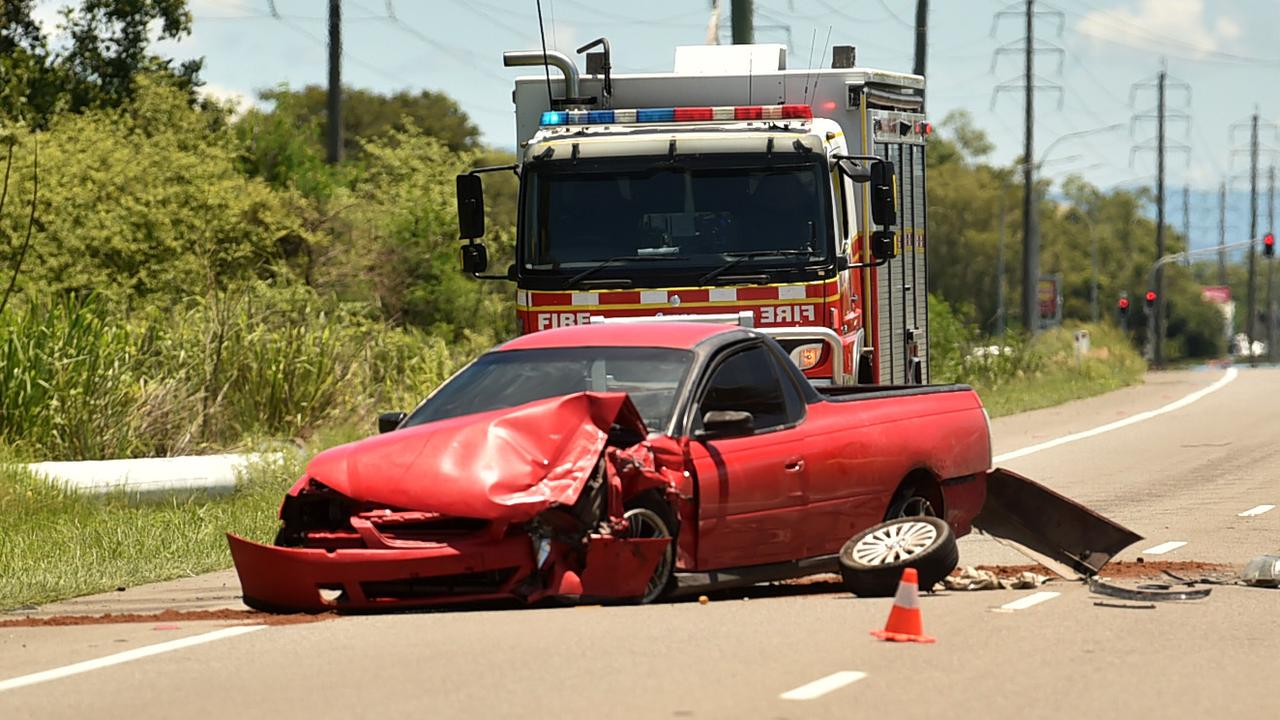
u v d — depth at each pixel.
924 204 67.69
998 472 38.53
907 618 27.72
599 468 29.88
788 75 58.88
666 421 31.59
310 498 30.06
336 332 72.94
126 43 121.75
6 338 60.25
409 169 120.69
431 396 33.47
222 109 113.00
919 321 67.00
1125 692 24.11
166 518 48.81
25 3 119.88
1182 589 33.75
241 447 60.09
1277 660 26.80
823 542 34.16
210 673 25.58
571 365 33.25
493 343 110.62
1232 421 91.94
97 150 94.56
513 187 173.25
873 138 59.66
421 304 113.88
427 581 29.70
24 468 51.44
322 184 112.44
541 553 29.38
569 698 23.00
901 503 36.19
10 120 103.88
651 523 30.91
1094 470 65.31
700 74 58.88
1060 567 36.97
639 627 28.42
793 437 33.47
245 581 30.52
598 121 53.47
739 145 51.50
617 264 51.44
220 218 95.81
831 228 51.25
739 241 51.31
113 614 34.22
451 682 24.16
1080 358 144.50
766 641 27.30
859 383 57.25
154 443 61.47
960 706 22.83
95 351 61.47
